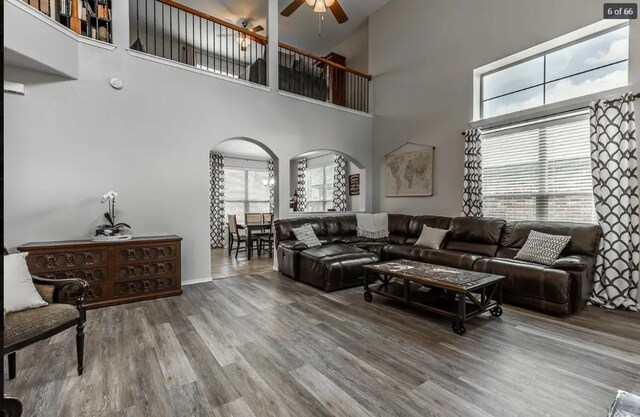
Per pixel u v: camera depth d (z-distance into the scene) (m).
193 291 3.99
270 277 4.76
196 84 4.46
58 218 3.54
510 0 4.43
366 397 1.80
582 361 2.19
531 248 3.66
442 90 5.35
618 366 2.12
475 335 2.64
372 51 6.72
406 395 1.81
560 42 4.02
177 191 4.30
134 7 5.93
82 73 3.67
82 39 3.66
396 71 6.18
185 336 2.63
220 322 2.95
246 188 8.89
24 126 3.37
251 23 6.63
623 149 3.36
